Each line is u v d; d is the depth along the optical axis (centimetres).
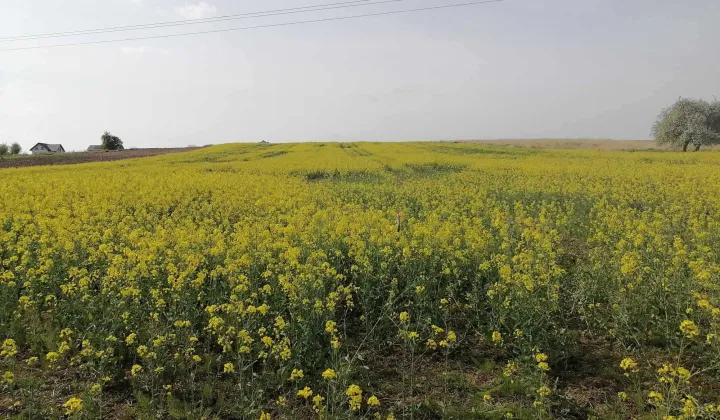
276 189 2083
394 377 646
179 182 2239
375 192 2047
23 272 930
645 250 1027
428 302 798
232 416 559
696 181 2147
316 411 534
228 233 1391
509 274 777
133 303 761
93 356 654
